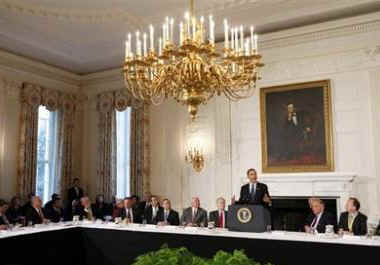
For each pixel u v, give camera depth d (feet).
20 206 26.68
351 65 22.56
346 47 22.74
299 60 24.06
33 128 29.09
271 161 24.29
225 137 26.00
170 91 14.29
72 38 25.48
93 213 29.40
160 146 29.04
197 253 15.11
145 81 13.99
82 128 33.32
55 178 30.83
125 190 30.99
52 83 31.45
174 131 28.45
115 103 31.53
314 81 23.44
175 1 20.59
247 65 13.25
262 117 24.76
